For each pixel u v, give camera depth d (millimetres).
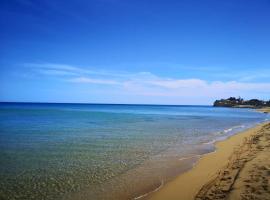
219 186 10250
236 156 16344
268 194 8562
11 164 15312
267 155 14742
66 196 10461
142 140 25938
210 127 42156
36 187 11484
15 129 34219
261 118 77000
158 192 10688
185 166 15172
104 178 12836
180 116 82375
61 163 15797
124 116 75562
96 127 39188
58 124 43312
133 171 14156
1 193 10719
